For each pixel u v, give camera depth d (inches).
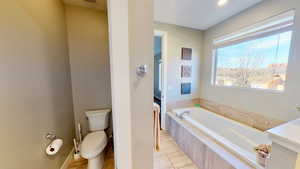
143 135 37.7
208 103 114.7
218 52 105.7
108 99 84.7
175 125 89.7
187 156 73.3
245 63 85.1
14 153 34.7
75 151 73.5
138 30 33.3
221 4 74.6
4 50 32.6
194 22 99.9
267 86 73.1
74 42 75.4
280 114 65.6
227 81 99.0
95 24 79.0
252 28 77.1
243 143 76.7
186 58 112.7
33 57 44.0
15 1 36.6
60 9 65.9
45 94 50.2
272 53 69.9
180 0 70.8
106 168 63.9
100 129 76.4
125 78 32.1
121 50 31.4
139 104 35.7
